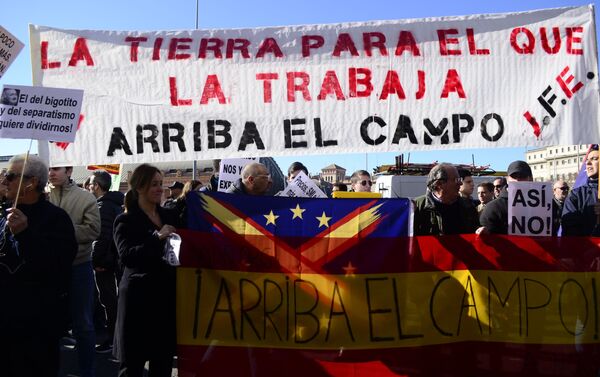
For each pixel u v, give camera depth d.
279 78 3.84
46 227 3.18
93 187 5.84
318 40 3.84
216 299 3.53
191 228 3.55
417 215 3.91
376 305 3.60
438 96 3.81
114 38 3.85
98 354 5.43
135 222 3.33
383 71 3.83
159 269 3.35
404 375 3.56
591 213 4.05
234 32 3.85
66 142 3.68
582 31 3.77
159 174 3.46
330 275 3.61
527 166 4.12
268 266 3.59
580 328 3.63
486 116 3.79
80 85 3.83
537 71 3.79
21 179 3.03
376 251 3.63
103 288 5.65
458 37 3.81
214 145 3.85
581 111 3.77
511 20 3.79
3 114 3.37
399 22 3.83
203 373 3.48
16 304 3.04
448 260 3.66
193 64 3.85
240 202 3.63
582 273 3.66
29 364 3.11
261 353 3.53
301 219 3.64
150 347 3.29
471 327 3.64
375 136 3.82
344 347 3.56
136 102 3.84
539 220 3.67
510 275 3.66
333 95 3.84
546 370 3.61
